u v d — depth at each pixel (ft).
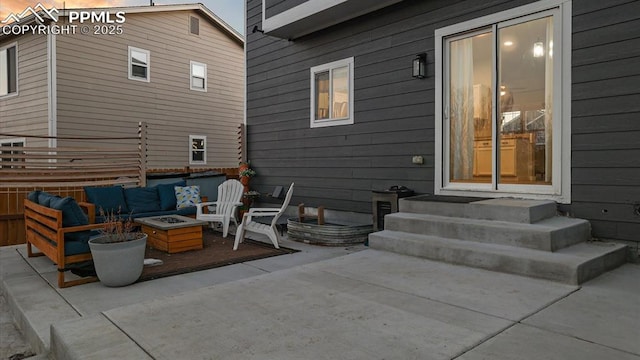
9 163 21.59
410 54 19.20
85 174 23.93
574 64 14.25
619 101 13.34
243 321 8.70
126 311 9.39
